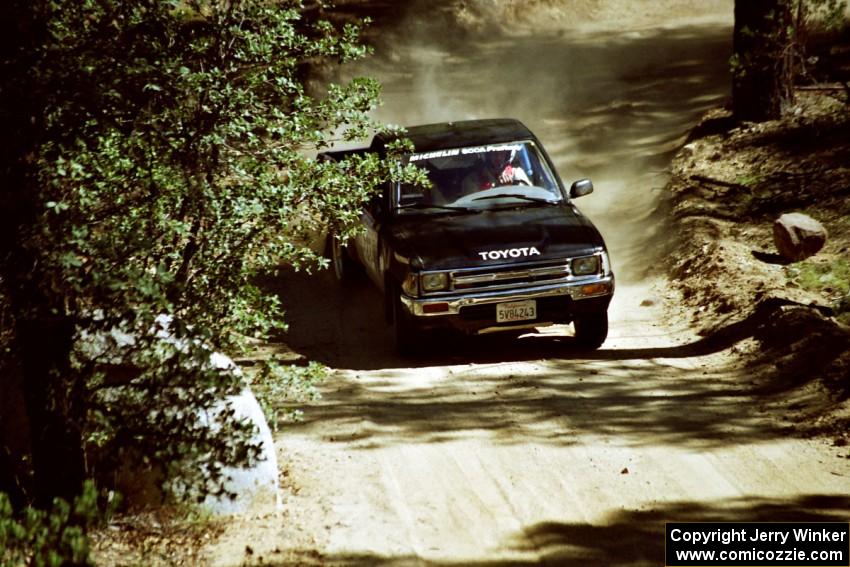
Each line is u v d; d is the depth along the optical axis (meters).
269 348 20.61
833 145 27.58
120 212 12.31
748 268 21.72
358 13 52.88
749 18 30.19
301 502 13.22
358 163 14.68
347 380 18.31
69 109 11.16
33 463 11.16
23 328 10.71
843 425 14.70
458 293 18.38
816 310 18.67
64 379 10.87
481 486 13.62
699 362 18.14
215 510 12.60
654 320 20.97
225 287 13.29
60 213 10.96
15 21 10.73
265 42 13.42
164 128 12.45
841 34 36.53
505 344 20.12
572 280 18.64
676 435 14.98
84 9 11.77
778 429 14.95
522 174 20.66
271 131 13.48
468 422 15.93
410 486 13.69
